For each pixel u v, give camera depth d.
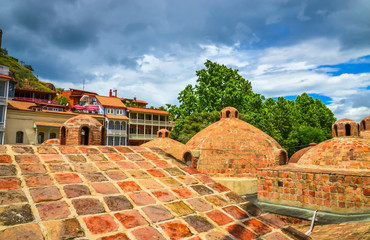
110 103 43.88
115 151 3.44
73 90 59.38
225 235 2.29
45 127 33.53
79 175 2.64
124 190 2.59
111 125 40.91
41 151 2.93
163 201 2.58
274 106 39.50
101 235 1.93
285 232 2.63
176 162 3.61
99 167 2.91
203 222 2.41
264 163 14.65
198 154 15.16
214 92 29.69
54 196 2.21
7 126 31.34
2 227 1.76
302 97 48.84
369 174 9.36
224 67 31.22
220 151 14.97
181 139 28.80
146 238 2.01
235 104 30.27
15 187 2.20
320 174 10.23
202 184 3.18
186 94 31.36
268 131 32.28
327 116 46.28
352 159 10.96
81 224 1.98
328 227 7.96
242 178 14.22
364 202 9.09
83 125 13.31
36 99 45.41
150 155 3.62
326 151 12.01
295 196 10.82
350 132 12.41
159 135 23.00
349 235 6.35
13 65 63.88
